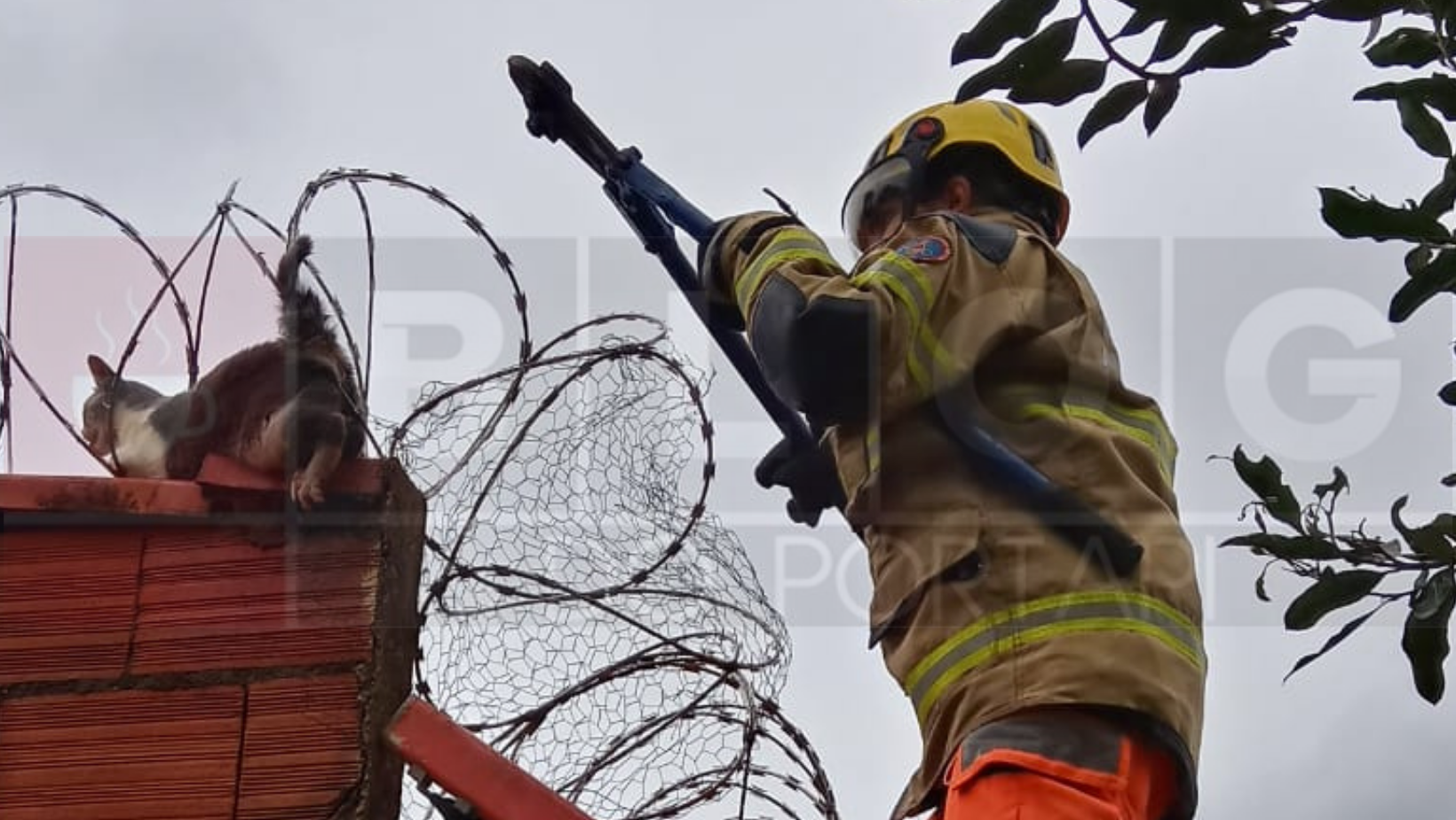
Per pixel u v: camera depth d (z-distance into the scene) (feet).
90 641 10.83
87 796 10.57
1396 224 9.57
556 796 10.40
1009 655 10.66
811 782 11.84
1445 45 9.79
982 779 10.32
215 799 10.53
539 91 13.08
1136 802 10.35
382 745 10.58
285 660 10.75
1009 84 9.81
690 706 11.85
